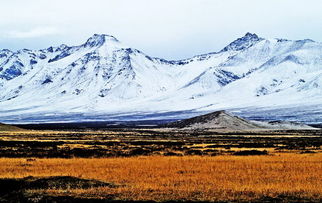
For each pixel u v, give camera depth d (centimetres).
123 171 4772
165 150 8644
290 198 3219
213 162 5819
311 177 4278
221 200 3153
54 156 6975
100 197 3244
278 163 5678
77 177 3981
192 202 3106
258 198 3216
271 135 18475
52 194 3344
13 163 5700
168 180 4059
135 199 3172
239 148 9500
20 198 3281
